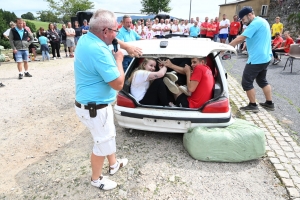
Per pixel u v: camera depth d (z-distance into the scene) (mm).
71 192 2506
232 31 13172
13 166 3008
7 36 9047
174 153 3143
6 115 4617
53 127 4055
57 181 2684
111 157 2641
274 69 8461
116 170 2744
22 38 7602
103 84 2074
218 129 2980
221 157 2875
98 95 2080
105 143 2262
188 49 3039
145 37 13219
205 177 2678
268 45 4141
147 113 3092
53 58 12406
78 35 13672
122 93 3254
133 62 3674
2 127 4098
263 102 5055
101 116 2143
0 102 5379
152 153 3150
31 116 4551
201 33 14148
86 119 2160
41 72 8828
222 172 2760
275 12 24062
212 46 3143
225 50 3051
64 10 28422
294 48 7949
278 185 2549
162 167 2859
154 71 3463
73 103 5234
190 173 2746
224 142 2818
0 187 2627
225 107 3008
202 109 3014
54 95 5863
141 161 2982
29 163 3059
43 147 3436
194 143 2879
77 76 2092
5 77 8023
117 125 3975
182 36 4961
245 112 4457
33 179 2744
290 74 7652
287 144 3318
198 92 3201
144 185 2570
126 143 3404
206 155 2883
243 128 2951
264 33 4027
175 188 2520
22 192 2543
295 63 9609
